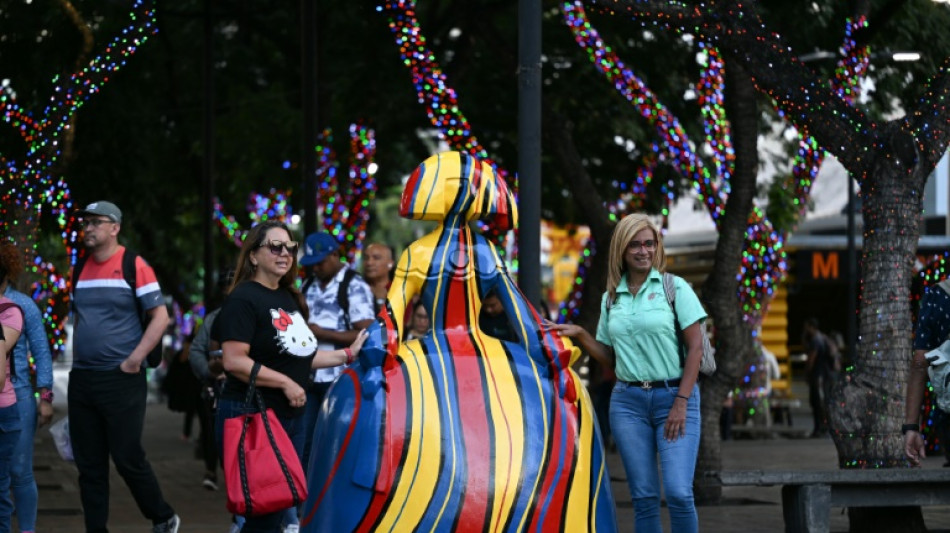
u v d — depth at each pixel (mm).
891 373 11008
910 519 10844
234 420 8008
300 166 28469
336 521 6863
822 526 9742
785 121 21156
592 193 18719
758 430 27250
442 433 6867
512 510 6824
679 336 8375
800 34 18156
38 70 18391
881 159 11070
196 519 13695
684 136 16000
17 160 16562
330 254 11758
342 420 6984
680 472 8258
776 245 18078
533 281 9508
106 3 19203
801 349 45094
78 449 10078
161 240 34781
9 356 10031
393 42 23250
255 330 8312
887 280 11047
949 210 41844
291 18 25125
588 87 24156
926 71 18312
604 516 7086
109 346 9945
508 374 7090
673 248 35562
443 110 17047
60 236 20250
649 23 11438
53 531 12344
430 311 7281
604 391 20766
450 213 7332
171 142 28734
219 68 27828
